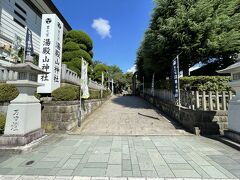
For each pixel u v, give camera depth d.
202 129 5.75
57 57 7.17
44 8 13.05
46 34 6.81
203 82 8.03
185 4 9.17
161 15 9.85
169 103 9.22
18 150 4.04
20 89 4.64
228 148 4.39
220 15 8.48
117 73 38.84
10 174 3.00
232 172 3.08
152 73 14.83
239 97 4.70
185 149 4.32
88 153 4.04
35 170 3.15
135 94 30.55
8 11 9.72
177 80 7.62
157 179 2.85
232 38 8.30
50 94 6.72
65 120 6.08
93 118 8.75
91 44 14.03
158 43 9.24
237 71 4.75
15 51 9.77
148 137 5.46
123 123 7.59
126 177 2.91
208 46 8.29
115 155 3.91
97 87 15.07
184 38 8.55
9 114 4.40
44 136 5.30
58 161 3.57
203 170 3.16
